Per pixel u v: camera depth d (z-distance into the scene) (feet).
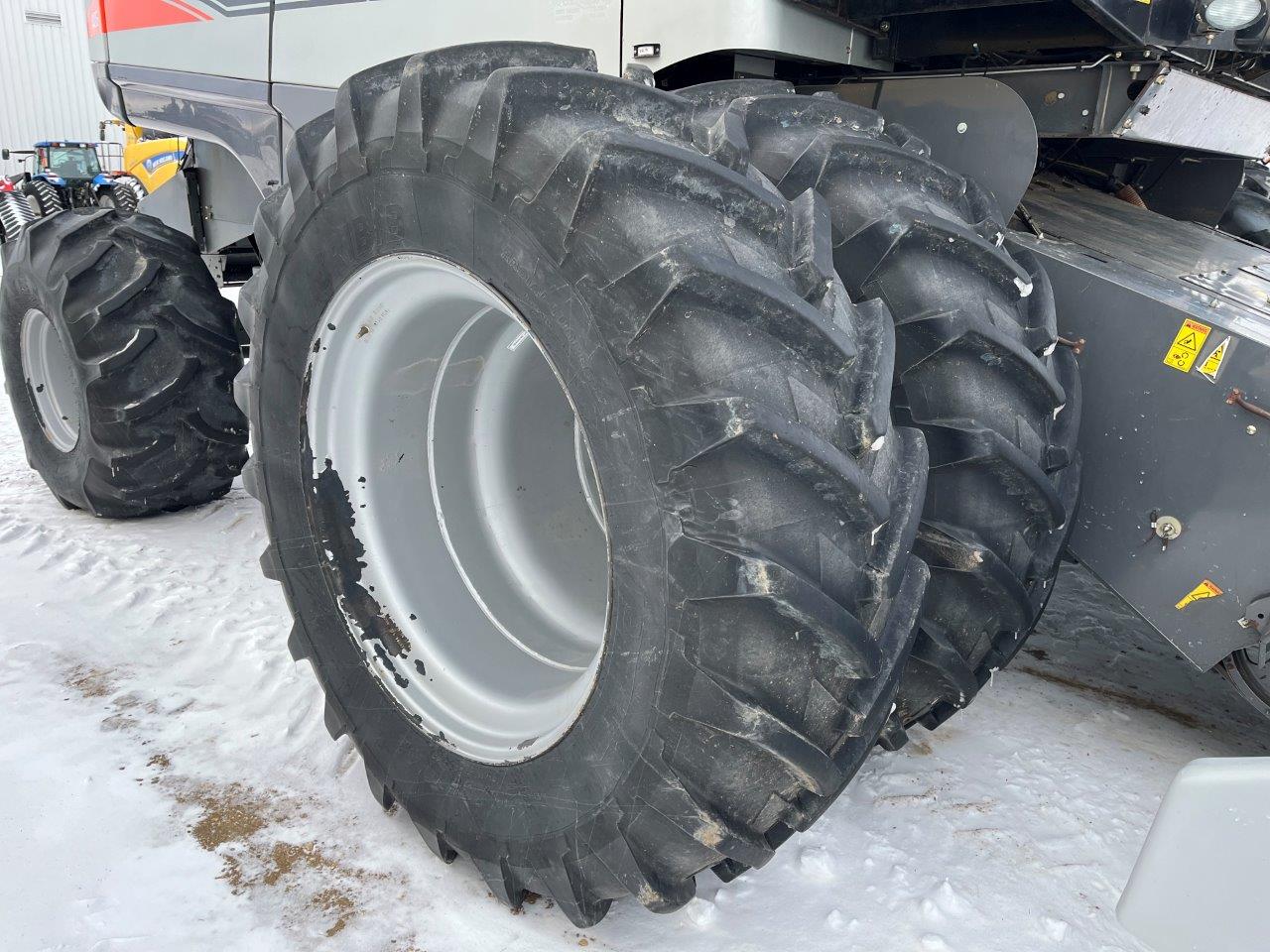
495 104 3.94
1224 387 4.97
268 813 5.82
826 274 3.96
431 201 4.36
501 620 5.79
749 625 3.74
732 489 3.67
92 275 9.82
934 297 4.77
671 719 3.93
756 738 3.80
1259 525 5.01
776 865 5.33
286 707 6.96
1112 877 5.34
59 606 8.62
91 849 5.47
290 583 5.81
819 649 3.87
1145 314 5.21
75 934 4.83
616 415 3.88
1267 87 7.31
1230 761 2.56
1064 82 6.07
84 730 6.66
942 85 6.00
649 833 4.17
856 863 5.38
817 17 5.97
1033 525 5.13
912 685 5.40
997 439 4.73
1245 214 8.58
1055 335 5.09
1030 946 4.82
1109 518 5.56
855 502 3.80
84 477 10.43
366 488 5.62
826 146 4.83
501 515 6.06
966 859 5.43
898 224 4.73
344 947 4.78
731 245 3.82
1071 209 7.03
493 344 5.88
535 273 4.01
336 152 4.79
